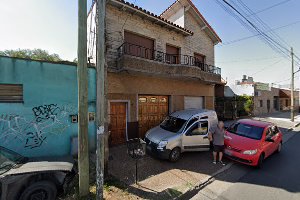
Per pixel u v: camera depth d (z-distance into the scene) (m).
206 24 13.53
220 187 5.28
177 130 7.47
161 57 10.85
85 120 4.30
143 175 5.68
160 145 6.68
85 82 4.27
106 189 4.73
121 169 6.05
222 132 6.81
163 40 11.03
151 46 10.62
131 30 9.49
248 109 20.47
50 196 4.06
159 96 10.97
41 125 6.64
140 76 9.73
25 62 6.34
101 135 4.13
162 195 4.55
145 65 8.74
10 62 6.11
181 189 4.88
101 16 4.28
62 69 6.99
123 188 4.82
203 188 5.20
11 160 4.39
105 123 5.28
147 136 7.60
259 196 4.77
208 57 14.54
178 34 11.96
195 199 4.64
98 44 4.19
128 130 9.23
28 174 3.92
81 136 4.28
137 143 5.61
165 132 7.41
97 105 4.13
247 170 6.52
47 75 6.72
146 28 10.16
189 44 12.78
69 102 7.14
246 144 6.79
